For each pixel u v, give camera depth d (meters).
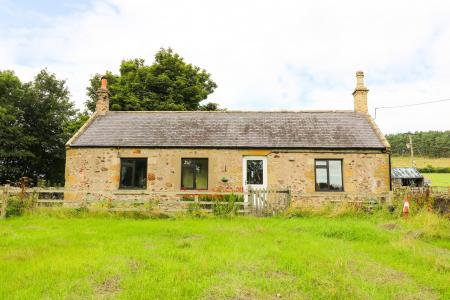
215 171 17.30
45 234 9.46
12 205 12.97
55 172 25.64
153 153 17.48
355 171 17.06
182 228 10.54
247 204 13.70
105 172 17.45
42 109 24.69
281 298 5.07
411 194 14.21
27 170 24.55
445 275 6.15
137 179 17.64
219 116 20.47
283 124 19.33
